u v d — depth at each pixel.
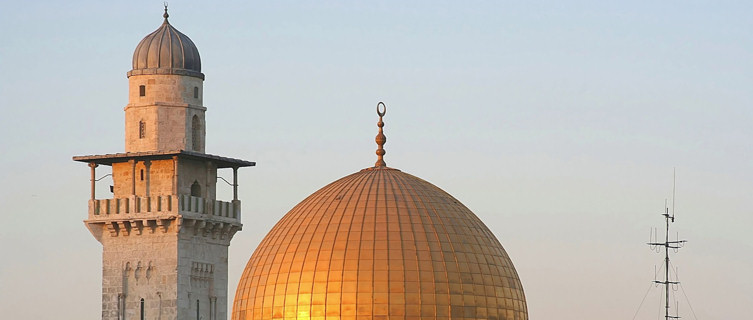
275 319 162.88
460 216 166.88
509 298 164.62
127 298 197.12
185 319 195.75
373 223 163.75
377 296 160.12
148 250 196.50
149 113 198.12
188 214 195.50
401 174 171.88
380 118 178.38
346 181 171.38
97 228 199.00
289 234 166.50
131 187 197.88
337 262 161.75
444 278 161.38
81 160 198.38
